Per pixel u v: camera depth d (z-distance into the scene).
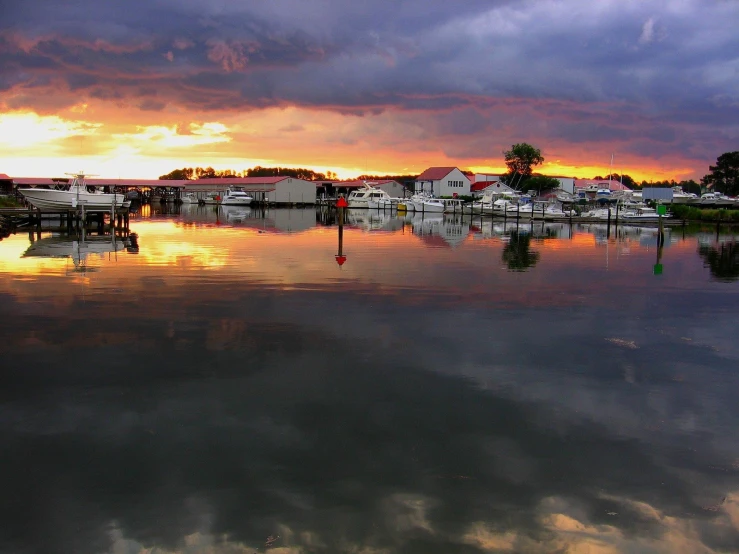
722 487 6.41
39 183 92.19
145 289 17.52
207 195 110.88
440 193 105.25
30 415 8.20
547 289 18.22
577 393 9.09
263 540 5.48
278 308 14.93
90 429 7.76
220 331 12.59
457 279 20.02
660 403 8.73
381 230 46.25
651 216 58.53
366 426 7.86
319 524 5.71
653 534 5.58
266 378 9.68
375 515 5.86
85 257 25.41
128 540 5.49
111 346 11.45
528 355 11.00
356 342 11.80
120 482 6.46
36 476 6.60
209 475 6.60
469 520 5.78
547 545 5.41
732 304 16.02
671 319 14.11
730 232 49.19
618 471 6.72
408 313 14.48
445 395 8.96
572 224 59.00
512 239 38.62
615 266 24.36
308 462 6.89
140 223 52.66
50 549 5.37
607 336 12.44
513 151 129.00
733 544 5.45
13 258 24.88
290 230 44.94
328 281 19.25
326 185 122.25
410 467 6.79
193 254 26.91
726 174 106.69
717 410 8.48
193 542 5.46
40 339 11.90
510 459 6.98
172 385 9.35
